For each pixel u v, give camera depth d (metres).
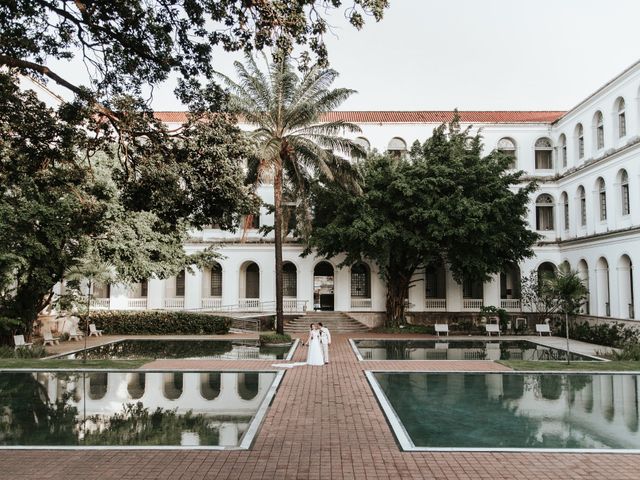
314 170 24.27
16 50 10.23
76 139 11.88
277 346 23.62
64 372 16.14
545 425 10.30
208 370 16.19
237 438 9.23
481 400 12.55
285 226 24.94
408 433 9.72
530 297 32.31
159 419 10.59
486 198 28.08
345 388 13.49
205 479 7.16
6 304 22.95
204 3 9.64
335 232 27.47
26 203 18.83
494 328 29.06
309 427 9.75
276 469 7.54
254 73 23.92
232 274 35.75
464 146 29.89
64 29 10.32
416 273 33.38
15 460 7.93
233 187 12.09
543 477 7.31
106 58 10.60
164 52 10.09
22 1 9.11
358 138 35.44
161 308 34.84
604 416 11.03
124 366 16.86
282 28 9.07
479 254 28.25
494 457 8.14
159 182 11.67
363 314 34.25
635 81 24.72
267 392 12.81
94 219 16.45
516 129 35.12
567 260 32.75
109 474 7.35
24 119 11.26
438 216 26.67
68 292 25.67
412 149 30.44
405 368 16.77
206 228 35.91
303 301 34.97
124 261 25.05
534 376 15.79
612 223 26.81
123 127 11.03
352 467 7.63
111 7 9.55
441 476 7.30
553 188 34.25
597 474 7.44
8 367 16.55
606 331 24.94
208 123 11.98
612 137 26.88
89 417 10.78
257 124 24.25
